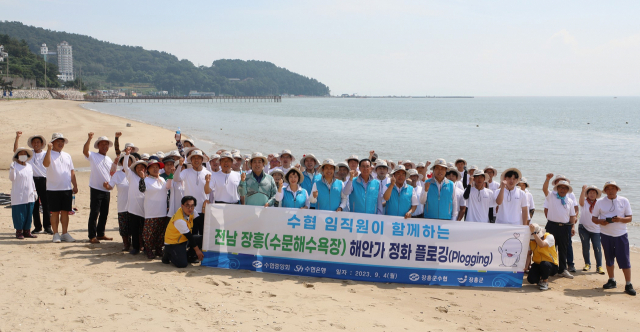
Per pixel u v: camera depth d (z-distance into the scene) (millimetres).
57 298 6219
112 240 9648
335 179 8078
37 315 5672
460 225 7711
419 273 7699
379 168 8117
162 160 8625
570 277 8648
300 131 44938
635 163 23797
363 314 6277
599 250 8953
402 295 7152
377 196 8016
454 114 95500
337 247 7750
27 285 6625
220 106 133125
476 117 81250
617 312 6980
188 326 5566
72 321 5559
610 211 7875
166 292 6613
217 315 5922
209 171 8680
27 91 123875
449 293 7367
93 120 50844
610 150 29422
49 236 9664
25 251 8336
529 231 7809
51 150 9039
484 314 6590
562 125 57375
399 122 63312
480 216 8336
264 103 184000
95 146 9125
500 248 7773
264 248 7898
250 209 7906
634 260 9984
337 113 96312
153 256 8234
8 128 36969
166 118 66875
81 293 6434
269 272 7871
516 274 7801
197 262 8328
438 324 6129
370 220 7711
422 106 175500
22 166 9203
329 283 7512
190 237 7723
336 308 6426
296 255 7820
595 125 57594
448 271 7711
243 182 8156
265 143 33094
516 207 8328
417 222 7699
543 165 23250
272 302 6496
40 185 9867
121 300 6246
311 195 8016
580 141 35406
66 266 7559
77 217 11906
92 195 9117
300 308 6332
